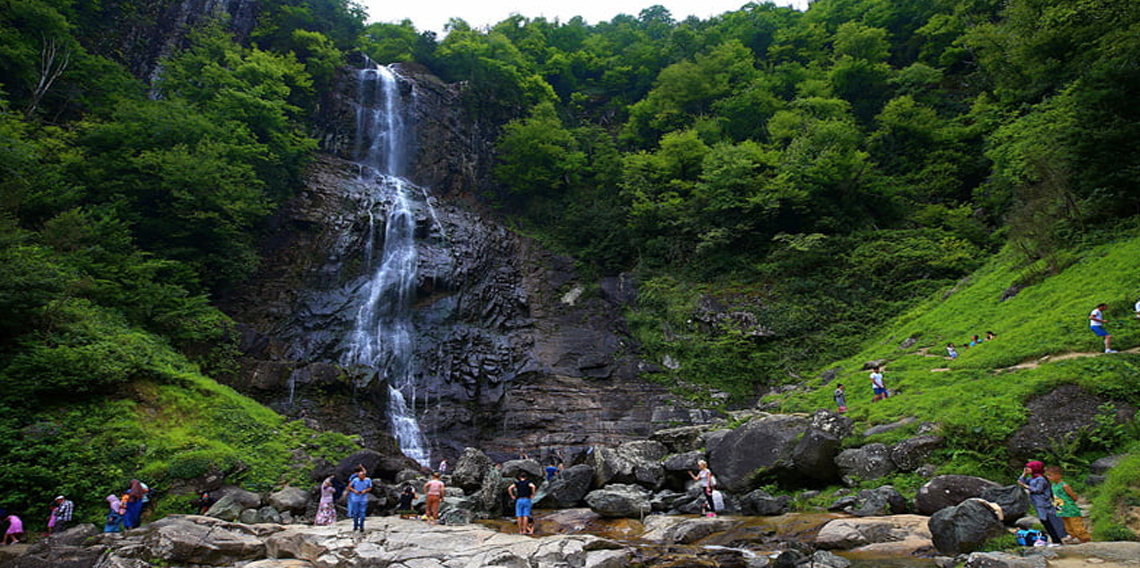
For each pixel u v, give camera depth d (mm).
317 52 44719
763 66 55406
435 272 35219
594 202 44625
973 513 8430
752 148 38156
